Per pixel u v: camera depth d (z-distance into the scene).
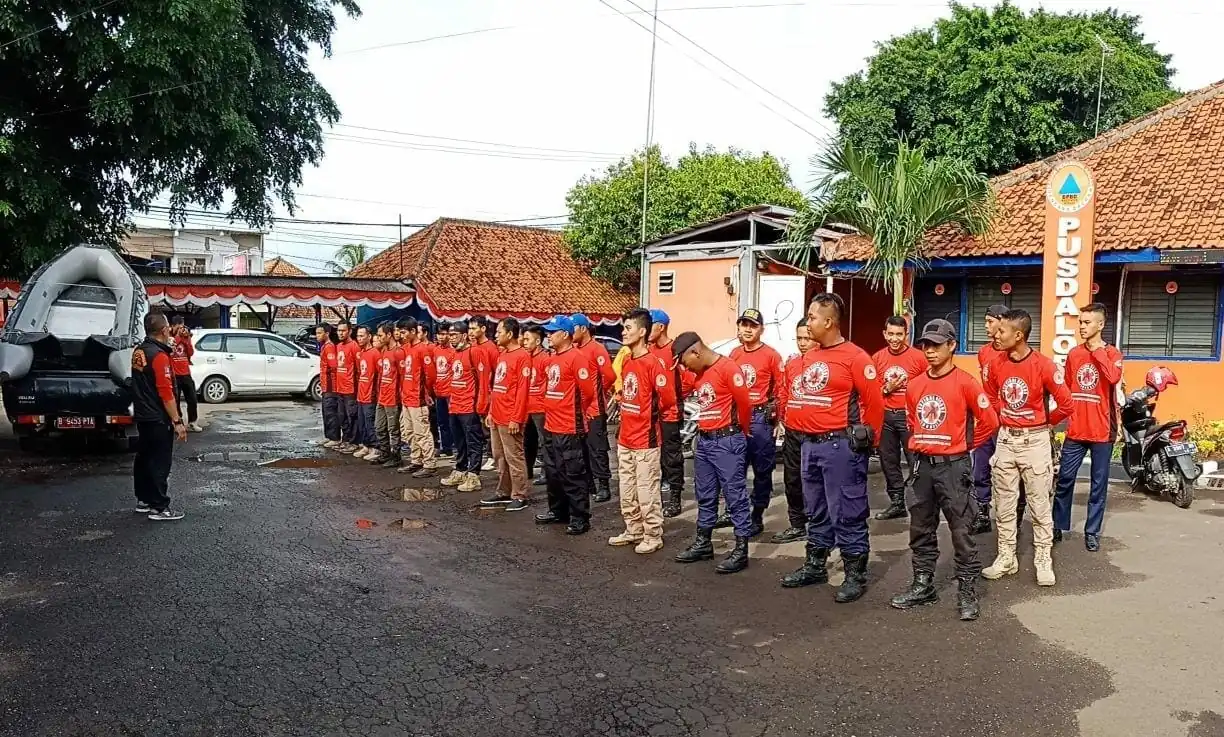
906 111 20.66
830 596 5.74
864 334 16.27
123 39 12.55
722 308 16.22
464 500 8.84
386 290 20.08
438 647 4.84
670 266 17.11
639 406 6.73
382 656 4.71
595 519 8.02
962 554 5.29
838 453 5.60
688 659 4.68
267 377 19.78
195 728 3.89
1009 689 4.26
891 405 7.95
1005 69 18.92
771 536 7.42
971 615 5.22
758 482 7.46
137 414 7.73
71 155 14.65
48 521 7.75
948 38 21.05
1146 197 12.40
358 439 11.77
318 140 17.75
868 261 12.97
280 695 4.23
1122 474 9.77
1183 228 11.42
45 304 11.68
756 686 4.33
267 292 18.36
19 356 10.79
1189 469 8.06
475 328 9.45
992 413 5.28
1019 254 12.41
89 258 12.12
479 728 3.90
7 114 12.65
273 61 16.55
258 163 16.34
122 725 3.92
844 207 11.78
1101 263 12.00
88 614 5.34
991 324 5.84
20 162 12.47
